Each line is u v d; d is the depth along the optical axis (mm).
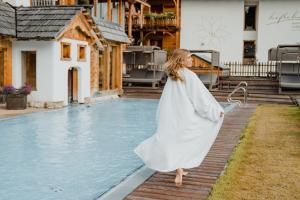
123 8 25719
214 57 22125
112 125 11680
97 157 7625
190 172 5953
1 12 14992
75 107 15789
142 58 23375
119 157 7641
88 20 16625
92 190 5582
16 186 5762
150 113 14656
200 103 5062
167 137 5074
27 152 7969
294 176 5691
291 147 7746
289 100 18703
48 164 7039
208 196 4844
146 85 23609
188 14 29547
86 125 11547
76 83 17047
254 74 28500
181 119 5074
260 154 7117
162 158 5078
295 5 28156
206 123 5184
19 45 15297
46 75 15047
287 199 4746
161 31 28766
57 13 15523
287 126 10656
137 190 5109
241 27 28906
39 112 13852
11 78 15406
